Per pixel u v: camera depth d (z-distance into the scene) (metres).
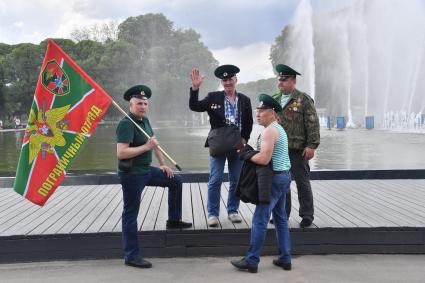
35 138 4.46
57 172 4.44
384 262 4.48
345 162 10.50
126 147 4.22
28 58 46.53
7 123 47.12
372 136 19.02
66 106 4.47
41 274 4.27
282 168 4.14
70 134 4.45
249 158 4.10
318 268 4.32
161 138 22.30
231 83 5.00
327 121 26.34
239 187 4.21
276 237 4.73
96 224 5.01
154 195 6.64
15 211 5.73
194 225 4.90
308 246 4.73
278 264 4.33
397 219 5.04
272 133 4.04
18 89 45.88
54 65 4.46
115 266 4.45
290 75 4.90
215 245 4.72
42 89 4.46
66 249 4.65
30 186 4.41
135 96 4.38
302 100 4.87
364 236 4.71
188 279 4.08
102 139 22.77
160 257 4.71
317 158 11.35
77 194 6.80
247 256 4.25
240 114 5.04
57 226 4.94
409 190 6.80
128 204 4.36
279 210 4.29
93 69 46.59
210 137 4.97
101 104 4.48
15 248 4.61
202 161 11.59
